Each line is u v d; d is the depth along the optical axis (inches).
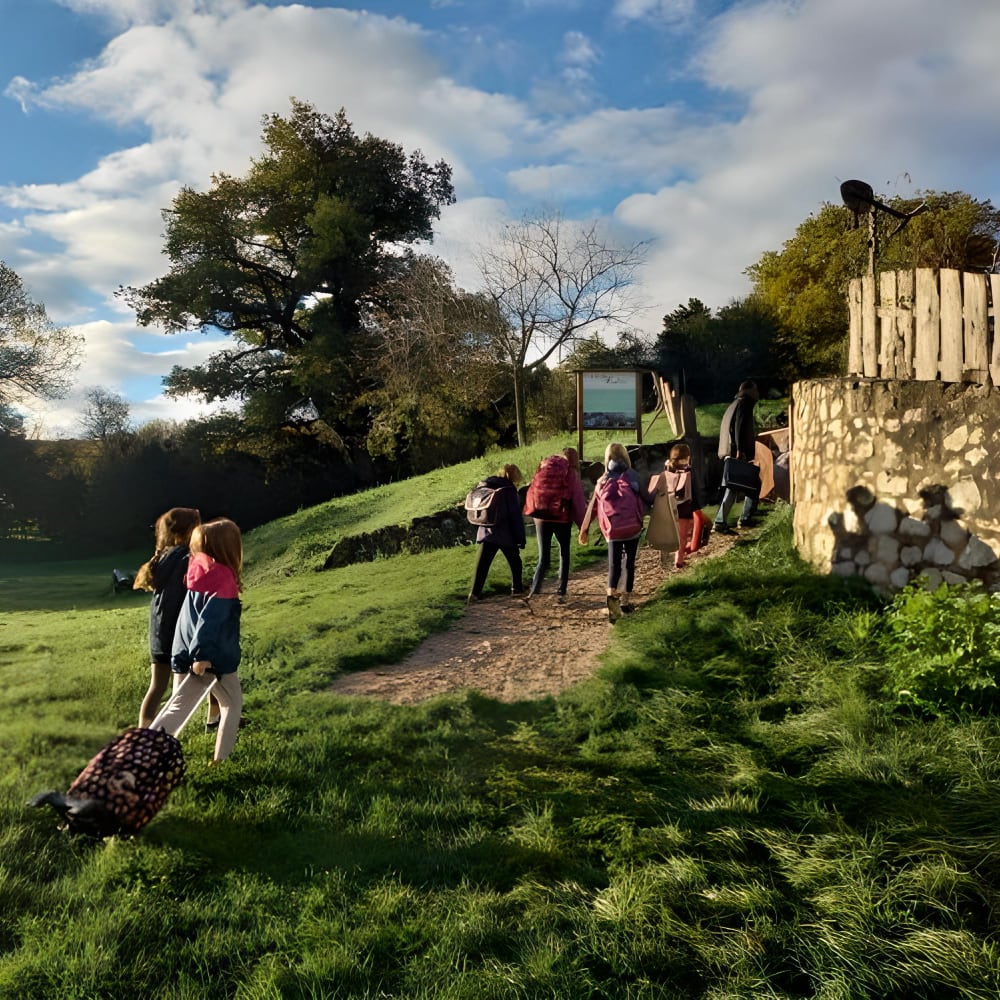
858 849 139.3
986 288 250.2
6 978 107.7
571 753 191.8
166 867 137.7
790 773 176.4
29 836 146.9
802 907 126.6
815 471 299.3
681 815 155.0
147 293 1456.7
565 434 815.1
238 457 1549.0
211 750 187.5
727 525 402.6
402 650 277.9
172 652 178.9
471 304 1061.8
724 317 1195.3
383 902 127.7
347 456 1504.7
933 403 257.4
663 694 217.8
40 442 1603.1
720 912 125.4
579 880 135.0
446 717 212.8
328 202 1405.0
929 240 883.4
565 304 1005.2
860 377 285.3
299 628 314.8
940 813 152.3
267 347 1578.5
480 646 282.8
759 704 210.5
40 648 331.3
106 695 233.3
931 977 109.8
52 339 1615.4
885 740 182.2
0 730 196.4
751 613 269.9
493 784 172.2
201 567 175.5
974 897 127.7
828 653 235.8
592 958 114.7
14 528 1537.9
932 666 197.2
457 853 145.1
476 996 105.3
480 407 1157.1
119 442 1540.4
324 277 1494.8
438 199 1630.2
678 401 582.6
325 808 160.7
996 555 241.6
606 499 302.0
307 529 722.2
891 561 263.4
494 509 342.3
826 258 1318.9
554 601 341.1
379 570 472.4
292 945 117.5
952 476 251.9
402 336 1130.0
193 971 113.0
